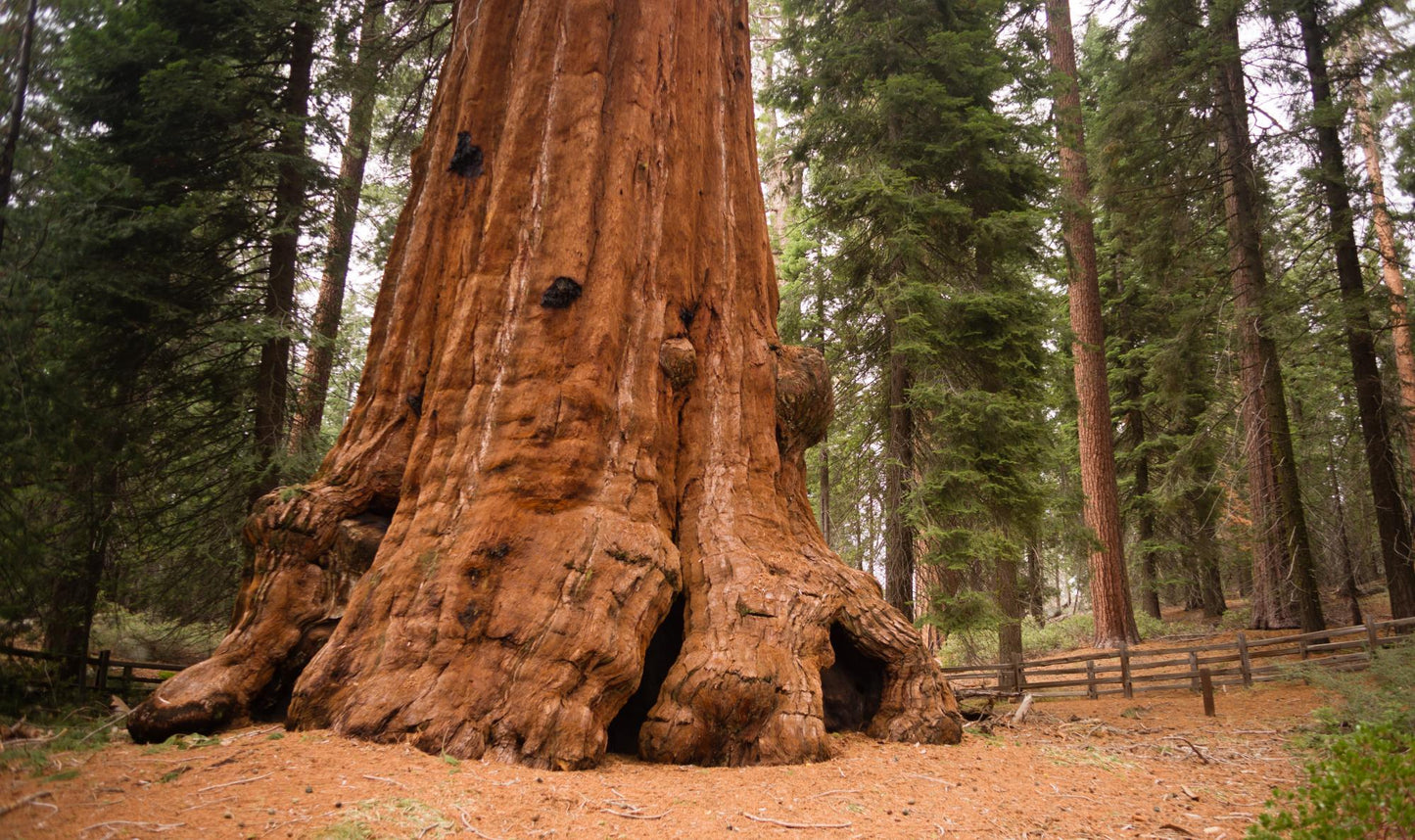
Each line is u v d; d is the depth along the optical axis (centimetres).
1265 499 1758
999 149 1568
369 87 1304
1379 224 1811
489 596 594
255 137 1217
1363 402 1602
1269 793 629
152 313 1079
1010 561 1527
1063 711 1302
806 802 504
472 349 700
